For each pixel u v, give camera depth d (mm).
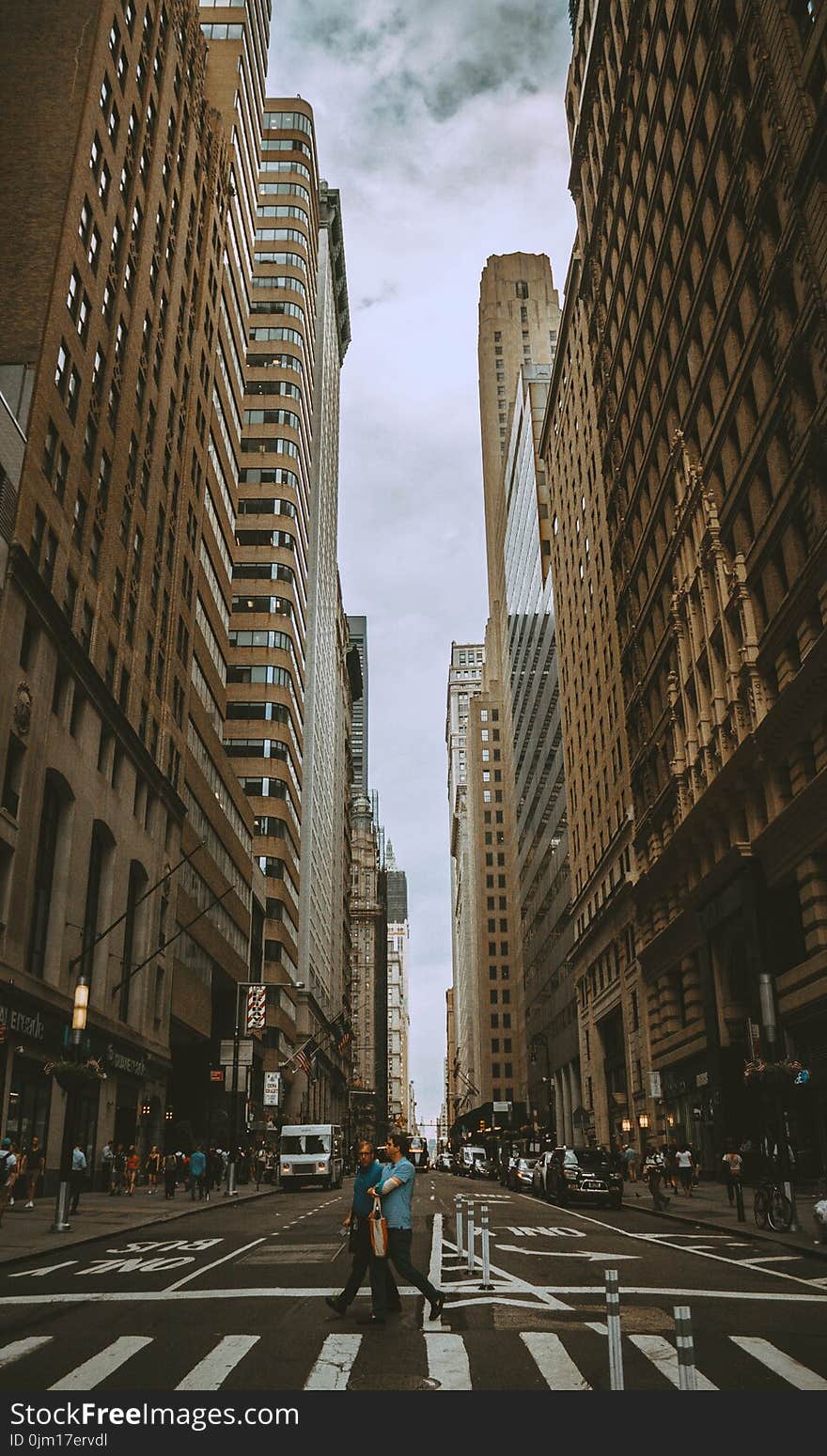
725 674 40875
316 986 110875
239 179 80312
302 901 101125
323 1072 114562
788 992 32906
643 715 55094
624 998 60750
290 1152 49594
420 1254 18812
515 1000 149250
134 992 46125
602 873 67688
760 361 35219
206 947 60969
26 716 33062
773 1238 20656
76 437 39000
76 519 39469
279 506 94250
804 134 30172
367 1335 10633
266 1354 9695
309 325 109438
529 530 115500
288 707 90000
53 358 36344
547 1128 95750
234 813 72000
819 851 31328
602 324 62188
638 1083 57625
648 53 49375
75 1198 27141
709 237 40719
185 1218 27891
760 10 33438
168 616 53594
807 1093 31938
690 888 45906
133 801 45781
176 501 56406
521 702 123750
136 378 47938
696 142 42000
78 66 41688
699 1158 45438
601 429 63656
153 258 52312
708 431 42469
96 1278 15141
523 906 120188
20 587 32531
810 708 30906
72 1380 8648
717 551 40250
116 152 44875
